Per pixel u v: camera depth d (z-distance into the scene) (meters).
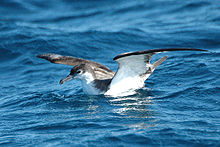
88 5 36.56
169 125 9.91
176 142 8.78
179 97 12.64
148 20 28.05
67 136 9.55
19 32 24.31
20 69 18.81
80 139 9.24
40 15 33.50
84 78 13.74
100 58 19.91
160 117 10.70
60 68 18.61
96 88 13.81
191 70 15.62
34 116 11.75
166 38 22.47
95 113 11.54
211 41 20.98
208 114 10.80
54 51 21.12
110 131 9.68
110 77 14.84
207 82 13.89
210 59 17.06
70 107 12.51
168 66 16.64
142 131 9.53
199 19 26.25
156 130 9.55
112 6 34.84
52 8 36.22
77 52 20.94
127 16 30.38
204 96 12.48
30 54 20.75
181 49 10.28
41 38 22.94
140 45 21.89
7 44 22.08
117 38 23.08
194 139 8.88
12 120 11.50
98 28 26.58
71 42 22.39
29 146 9.06
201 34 22.28
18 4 35.75
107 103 12.61
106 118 10.89
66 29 26.70
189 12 28.72
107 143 8.89
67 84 16.09
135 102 12.48
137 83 13.88
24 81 16.92
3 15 32.84
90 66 13.84
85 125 10.36
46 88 15.52
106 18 30.66
